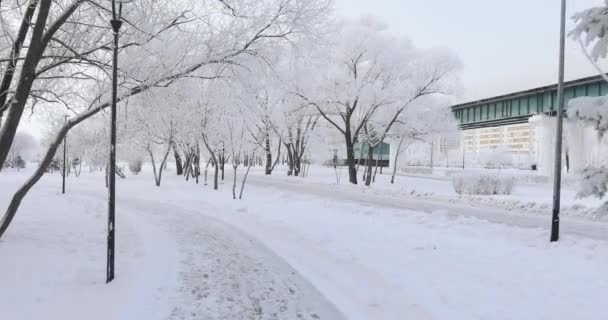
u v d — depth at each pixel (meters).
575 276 6.96
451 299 6.06
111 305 5.36
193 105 20.14
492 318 5.36
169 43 9.62
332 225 12.25
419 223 12.59
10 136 7.65
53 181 35.25
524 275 7.09
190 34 9.83
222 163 30.20
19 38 8.70
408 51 30.72
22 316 4.81
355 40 28.12
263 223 12.95
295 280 7.02
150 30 8.89
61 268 6.78
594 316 5.35
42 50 7.66
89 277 6.48
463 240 9.96
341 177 41.84
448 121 33.81
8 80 9.11
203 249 9.21
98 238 9.64
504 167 75.75
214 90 11.55
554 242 9.66
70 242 8.85
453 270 7.48
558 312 5.50
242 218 14.03
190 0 9.66
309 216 14.06
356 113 32.31
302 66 11.68
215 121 24.05
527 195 23.83
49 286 5.89
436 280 6.94
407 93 29.33
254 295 6.20
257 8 10.03
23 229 9.88
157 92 9.99
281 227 12.18
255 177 38.28
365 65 30.14
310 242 10.16
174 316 5.29
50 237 9.15
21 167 75.25
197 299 5.95
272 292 6.36
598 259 8.02
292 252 9.13
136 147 37.34
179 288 6.38
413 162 78.38
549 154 39.03
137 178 39.75
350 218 13.58
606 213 9.77
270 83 11.14
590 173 9.83
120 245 9.15
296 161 41.50
